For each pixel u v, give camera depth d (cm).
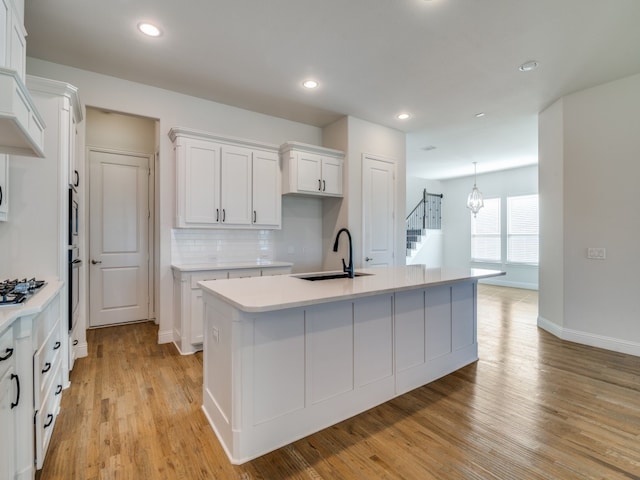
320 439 197
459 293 304
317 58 306
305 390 200
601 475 168
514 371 297
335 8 239
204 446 189
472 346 318
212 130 400
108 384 265
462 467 174
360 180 462
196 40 278
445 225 933
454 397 249
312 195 446
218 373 201
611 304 352
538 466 174
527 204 768
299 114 443
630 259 340
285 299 176
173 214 373
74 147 289
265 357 184
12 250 232
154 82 354
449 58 305
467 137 543
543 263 434
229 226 382
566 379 280
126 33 268
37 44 284
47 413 186
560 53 296
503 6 235
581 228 375
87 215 420
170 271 372
